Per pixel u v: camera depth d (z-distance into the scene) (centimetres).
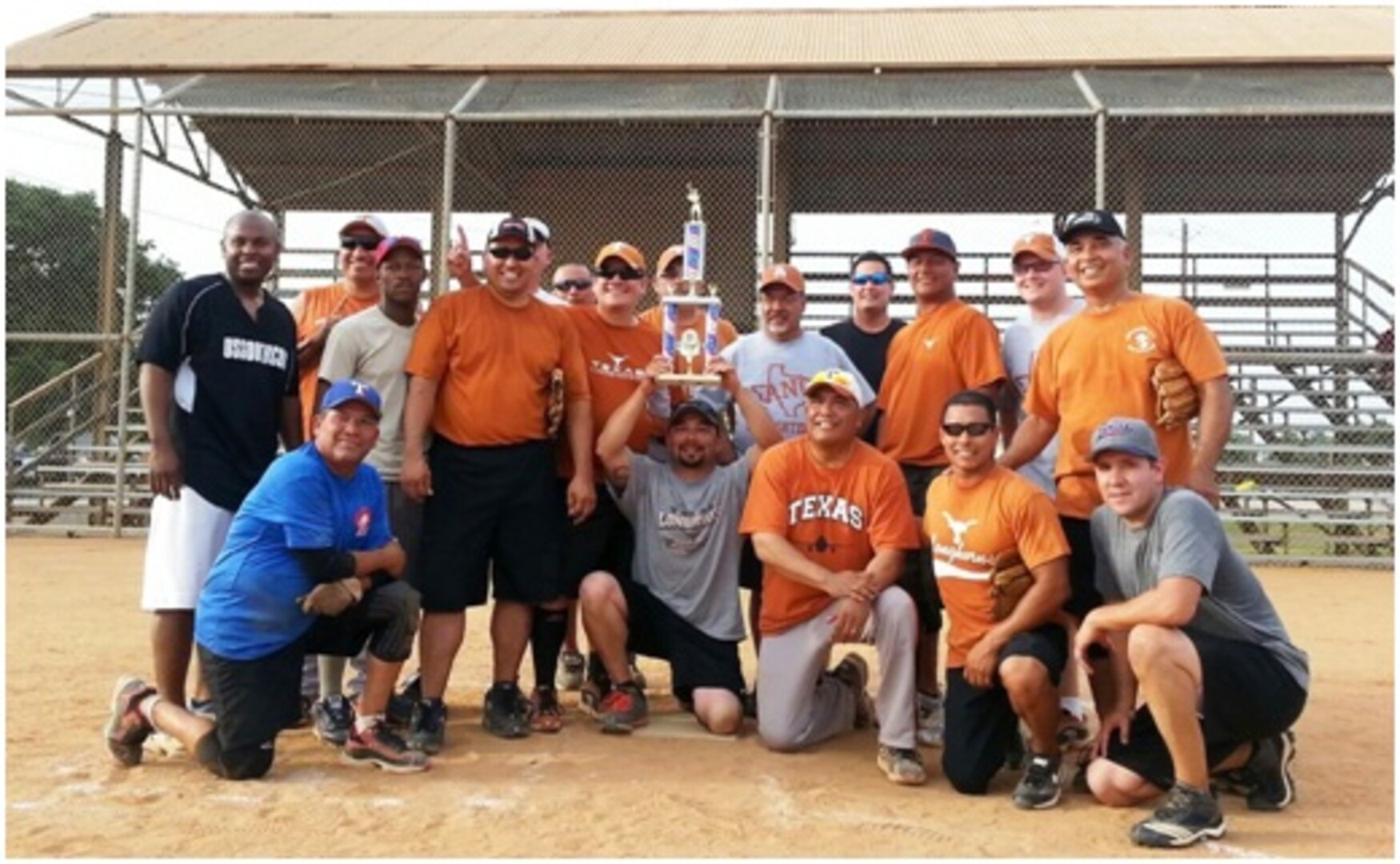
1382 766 474
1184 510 395
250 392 477
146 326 473
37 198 1825
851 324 595
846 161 1645
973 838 380
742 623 528
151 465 464
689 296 526
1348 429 1522
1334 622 879
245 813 394
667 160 1730
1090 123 1436
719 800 418
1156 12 1648
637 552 533
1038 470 547
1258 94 1215
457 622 489
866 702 543
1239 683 395
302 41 1496
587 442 512
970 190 1730
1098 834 385
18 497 1492
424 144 1524
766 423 516
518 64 1317
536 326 500
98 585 963
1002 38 1473
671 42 1499
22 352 1792
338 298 608
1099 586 431
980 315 538
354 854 354
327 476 436
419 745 471
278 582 428
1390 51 1268
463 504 487
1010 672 409
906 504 479
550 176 1759
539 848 362
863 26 1605
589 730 522
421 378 488
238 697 428
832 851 363
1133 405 447
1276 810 411
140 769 446
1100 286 454
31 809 396
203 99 1288
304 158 1628
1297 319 1758
